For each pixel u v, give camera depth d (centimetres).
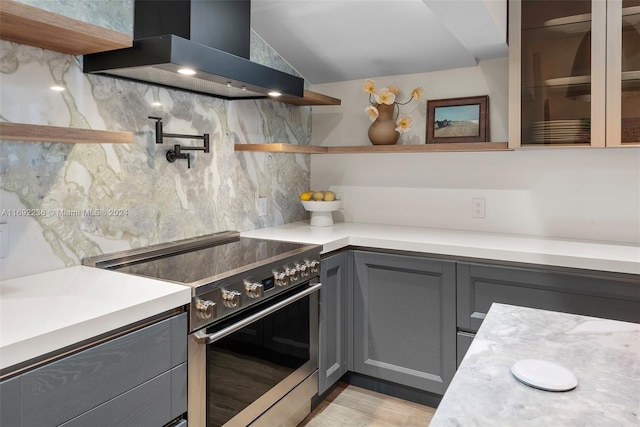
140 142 201
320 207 288
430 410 239
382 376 246
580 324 112
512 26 228
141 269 174
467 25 209
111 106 187
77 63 174
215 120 243
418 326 234
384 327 244
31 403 106
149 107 204
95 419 120
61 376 112
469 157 277
